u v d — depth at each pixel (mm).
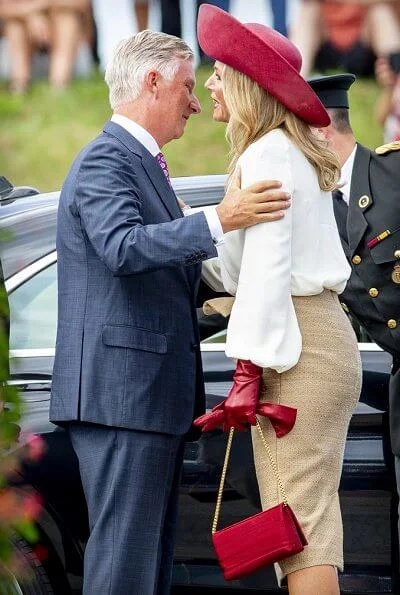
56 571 14258
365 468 14414
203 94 35750
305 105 12750
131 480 13172
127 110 13508
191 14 35938
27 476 14055
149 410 13109
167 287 13328
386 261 13672
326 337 12719
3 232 10703
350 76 15789
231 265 13281
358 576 14500
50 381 14305
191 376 13516
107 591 13109
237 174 12766
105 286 13117
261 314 12359
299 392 12609
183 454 13938
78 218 13156
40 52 36812
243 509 14477
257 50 12664
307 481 12617
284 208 12453
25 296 14602
